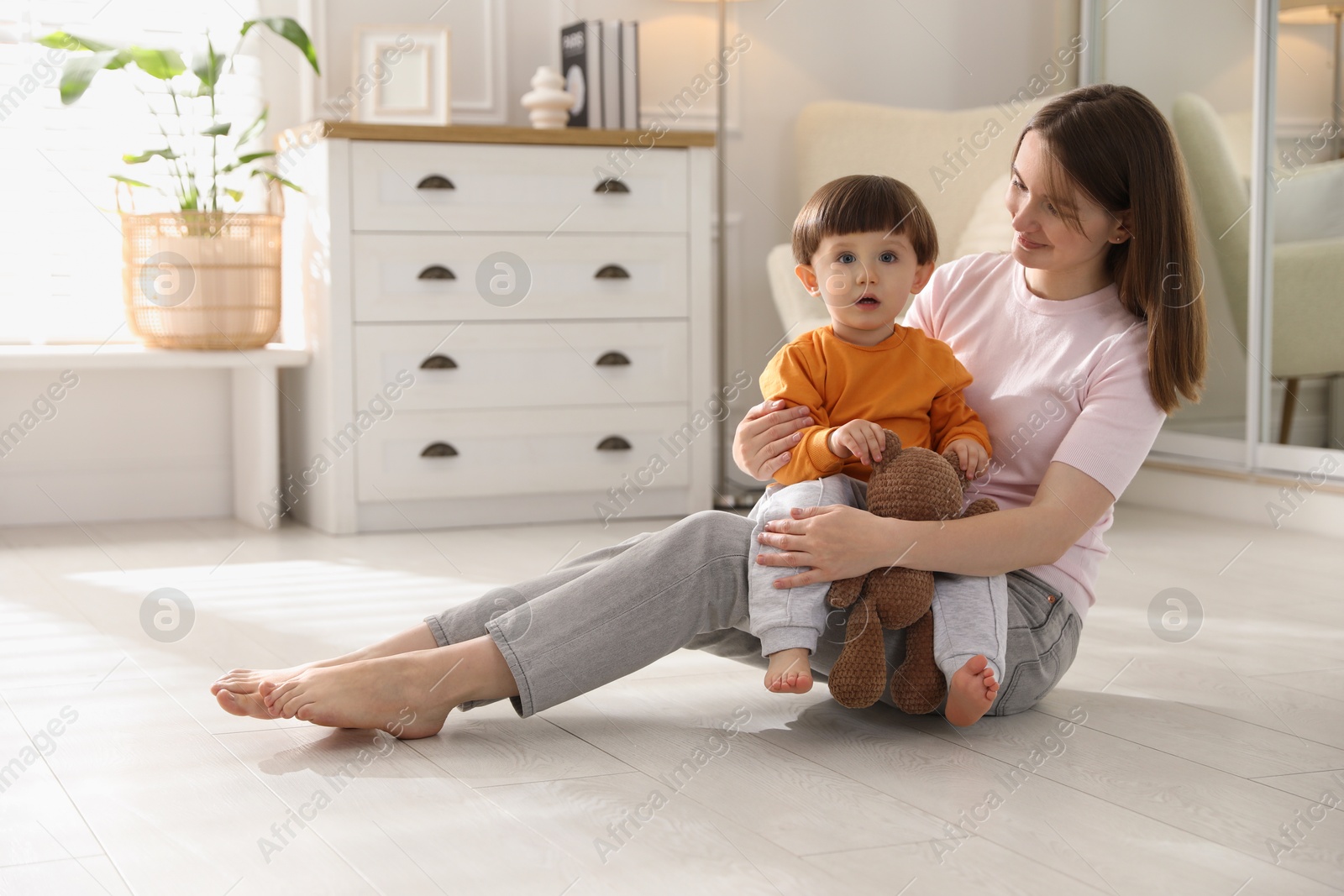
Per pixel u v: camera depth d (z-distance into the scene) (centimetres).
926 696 119
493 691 119
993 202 315
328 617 185
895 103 351
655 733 125
